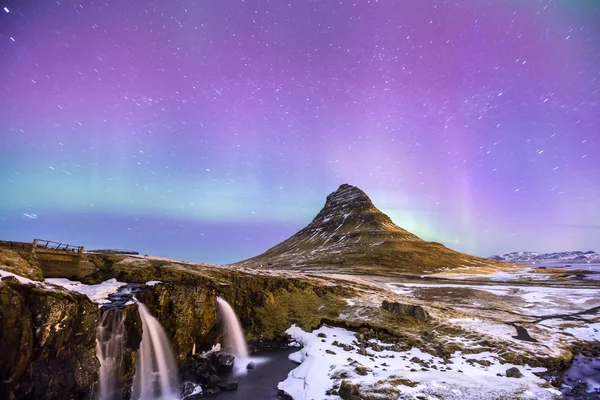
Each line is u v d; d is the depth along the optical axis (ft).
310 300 147.13
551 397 68.95
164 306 89.97
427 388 71.41
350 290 167.32
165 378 82.48
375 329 117.08
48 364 52.80
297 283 159.94
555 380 81.41
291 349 109.91
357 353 98.68
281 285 153.38
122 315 73.00
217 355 92.22
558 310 169.48
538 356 96.94
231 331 112.27
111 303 77.77
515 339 113.39
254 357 102.27
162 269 118.21
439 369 86.22
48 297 53.47
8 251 75.41
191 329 93.09
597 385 81.35
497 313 159.53
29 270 72.95
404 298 178.50
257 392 76.79
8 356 47.19
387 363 90.38
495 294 214.07
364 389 70.79
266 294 140.15
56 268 93.40
